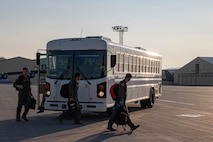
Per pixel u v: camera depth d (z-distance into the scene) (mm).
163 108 25531
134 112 22281
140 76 22938
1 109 22750
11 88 57312
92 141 11922
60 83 17672
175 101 33750
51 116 19234
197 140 12508
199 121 18000
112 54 18312
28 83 16828
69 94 15898
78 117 16078
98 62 17547
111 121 14117
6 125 15617
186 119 18828
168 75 119438
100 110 17344
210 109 25125
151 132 14109
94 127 15242
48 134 13289
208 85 103312
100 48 17594
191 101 33906
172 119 18719
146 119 18547
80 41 17750
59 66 17875
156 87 26781
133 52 21703
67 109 17281
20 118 18062
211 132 14359
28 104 16875
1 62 106625
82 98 17547
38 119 17875
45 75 18594
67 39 17938
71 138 12469
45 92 18203
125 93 13891
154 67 26312
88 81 17484
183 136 13289
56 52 17984
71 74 17688
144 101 25109
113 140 12133
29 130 14234
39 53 18516
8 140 12008
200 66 106500
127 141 11984
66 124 16109
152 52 26109
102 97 17391
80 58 17719
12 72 106312
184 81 111812
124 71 20109
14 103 27781
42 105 18781
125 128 15039
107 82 17594
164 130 14719
